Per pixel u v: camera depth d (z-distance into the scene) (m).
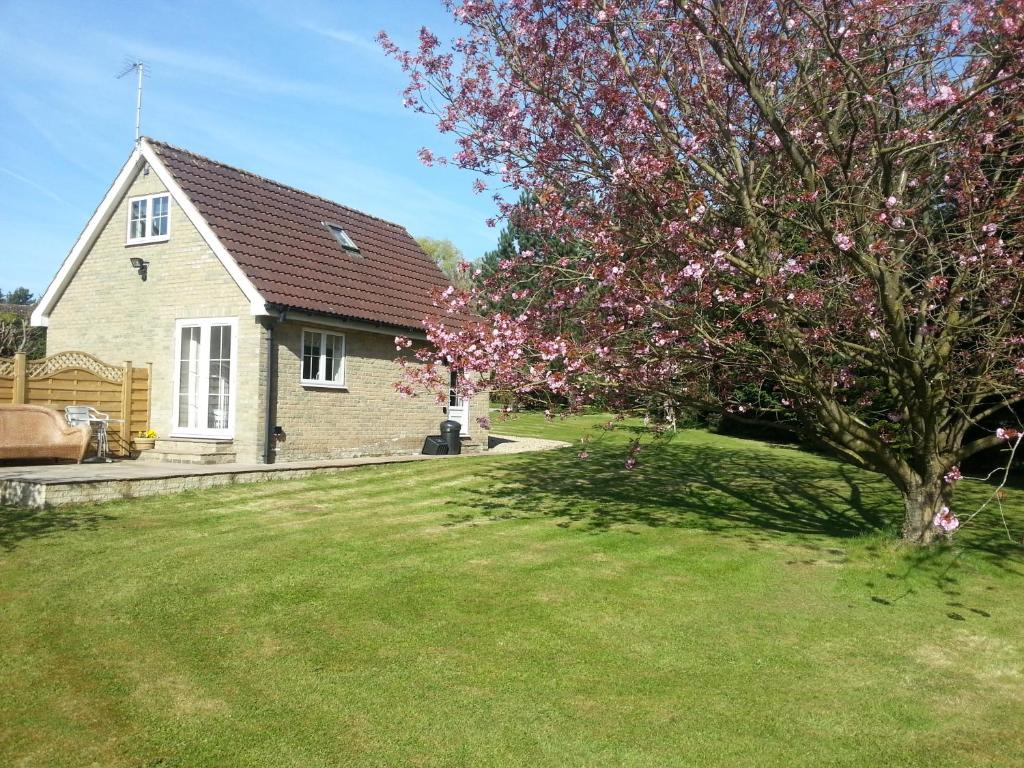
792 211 8.02
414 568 7.71
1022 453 14.95
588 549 8.51
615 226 8.64
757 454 18.66
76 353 15.07
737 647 5.73
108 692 4.95
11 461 13.48
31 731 4.44
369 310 16.70
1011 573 7.61
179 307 15.59
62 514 10.08
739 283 8.05
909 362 7.62
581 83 9.36
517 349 8.34
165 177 15.63
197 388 15.40
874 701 4.89
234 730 4.47
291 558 8.05
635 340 8.46
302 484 13.05
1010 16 6.30
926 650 5.72
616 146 9.10
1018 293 7.30
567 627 6.10
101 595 6.82
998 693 5.03
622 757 4.21
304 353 15.60
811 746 4.33
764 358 8.36
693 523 10.02
